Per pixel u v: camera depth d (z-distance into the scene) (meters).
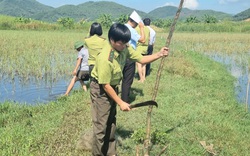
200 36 37.66
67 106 7.95
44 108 7.95
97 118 4.70
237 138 6.43
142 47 9.77
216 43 28.92
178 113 7.71
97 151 4.83
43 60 14.79
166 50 4.66
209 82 11.90
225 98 9.76
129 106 4.43
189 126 6.91
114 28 4.28
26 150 5.29
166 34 43.69
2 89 10.51
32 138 5.78
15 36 27.09
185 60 15.14
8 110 7.72
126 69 7.76
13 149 5.31
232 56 21.25
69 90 9.34
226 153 5.78
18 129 6.29
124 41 4.28
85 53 9.11
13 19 51.41
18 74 12.48
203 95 9.83
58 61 14.76
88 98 8.65
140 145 5.76
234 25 54.91
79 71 9.23
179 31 53.25
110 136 4.94
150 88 9.92
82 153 5.34
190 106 8.38
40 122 6.87
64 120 6.86
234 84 12.88
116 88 4.73
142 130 5.84
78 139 5.80
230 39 33.28
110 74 4.39
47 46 20.50
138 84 10.43
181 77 12.22
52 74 12.78
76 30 46.88
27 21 51.09
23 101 9.23
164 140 5.90
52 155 5.23
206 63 16.22
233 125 7.32
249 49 24.58
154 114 7.47
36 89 10.62
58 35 31.25
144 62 4.74
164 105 8.32
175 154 5.56
